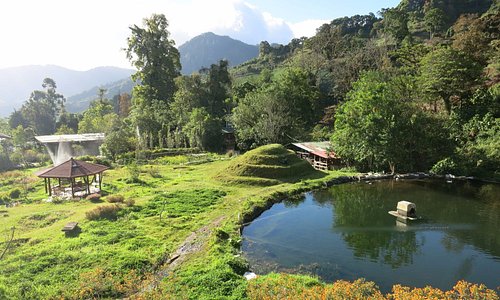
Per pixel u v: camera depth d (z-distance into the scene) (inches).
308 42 4877.0
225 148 3149.6
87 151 3152.1
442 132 2034.9
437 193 1624.0
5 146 2910.9
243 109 2962.6
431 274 887.1
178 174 2075.5
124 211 1275.8
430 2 4940.9
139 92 3681.1
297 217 1342.3
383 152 1918.1
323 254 1005.2
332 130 2923.2
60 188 1690.5
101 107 4352.9
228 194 1568.7
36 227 1181.1
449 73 2050.9
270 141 2731.3
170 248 953.5
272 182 1766.7
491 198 1530.5
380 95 1969.7
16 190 1646.2
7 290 701.9
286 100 3009.4
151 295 677.9
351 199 1571.1
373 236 1143.0
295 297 630.5
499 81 2247.8
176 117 3339.1
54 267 823.7
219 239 1019.9
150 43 3690.9
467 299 657.0
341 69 3553.2
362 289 663.1
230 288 708.0
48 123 4901.6
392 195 1611.7
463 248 1040.8
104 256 872.9
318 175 1929.1
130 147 2837.1
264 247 1045.8
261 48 6870.1
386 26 4675.2
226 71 3833.7
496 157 1800.0
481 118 2012.8
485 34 2792.8
